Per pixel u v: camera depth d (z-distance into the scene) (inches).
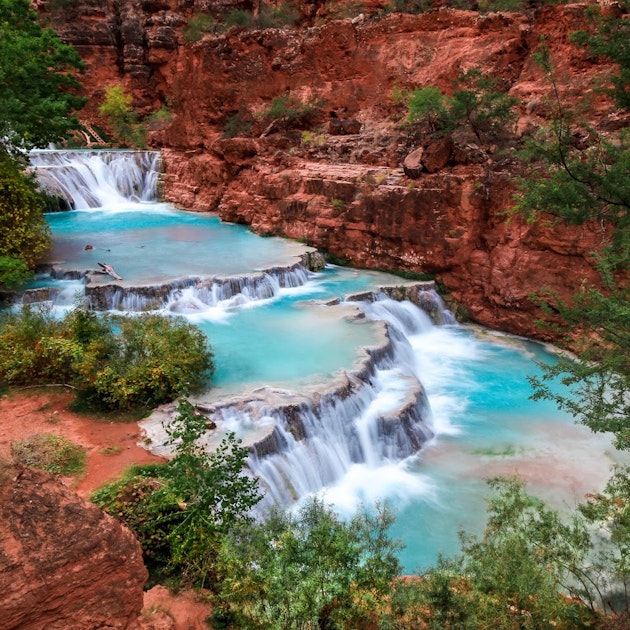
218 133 1321.4
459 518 472.1
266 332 690.2
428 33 1182.9
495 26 1091.9
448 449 568.1
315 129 1207.6
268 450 474.0
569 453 560.7
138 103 1845.5
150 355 533.3
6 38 789.2
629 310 356.8
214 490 335.6
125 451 439.2
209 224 1146.0
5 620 163.9
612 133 761.6
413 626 239.8
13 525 172.1
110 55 1807.3
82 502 187.0
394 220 885.8
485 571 279.3
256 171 1136.8
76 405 501.7
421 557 429.7
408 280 880.9
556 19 969.5
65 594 176.1
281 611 241.4
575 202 451.8
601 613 311.4
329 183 963.3
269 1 1855.3
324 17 1658.5
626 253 439.5
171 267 845.8
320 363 607.2
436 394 669.3
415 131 986.1
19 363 528.1
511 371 721.6
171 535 322.3
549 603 267.0
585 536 326.6
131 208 1296.8
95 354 526.9
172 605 291.6
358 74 1240.2
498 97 846.5
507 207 797.2
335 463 520.4
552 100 819.4
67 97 934.4
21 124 798.5
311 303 781.3
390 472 533.0
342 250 959.6
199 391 539.8
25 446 432.1
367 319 730.8
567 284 751.1
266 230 1042.7
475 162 849.5
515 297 799.1
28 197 791.7
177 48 1819.6
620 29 506.3
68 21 1761.8
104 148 1678.2
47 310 645.9
